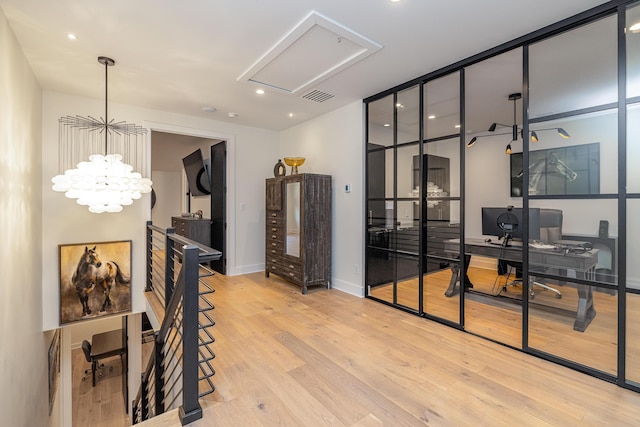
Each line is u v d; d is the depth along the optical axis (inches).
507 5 80.1
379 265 148.9
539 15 84.6
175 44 99.1
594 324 101.0
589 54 89.5
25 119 106.8
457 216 132.4
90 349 209.2
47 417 142.1
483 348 100.3
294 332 113.0
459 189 117.5
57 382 171.3
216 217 214.7
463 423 66.4
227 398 75.0
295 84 133.1
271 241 189.5
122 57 107.5
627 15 77.6
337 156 169.3
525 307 97.7
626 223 79.8
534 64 97.3
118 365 231.6
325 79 127.2
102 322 240.7
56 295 141.0
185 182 307.1
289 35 93.9
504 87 133.4
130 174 106.0
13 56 91.4
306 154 193.2
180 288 72.8
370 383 81.1
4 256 83.3
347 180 163.0
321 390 78.2
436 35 94.7
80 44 98.5
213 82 130.0
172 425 66.1
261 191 212.1
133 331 193.8
